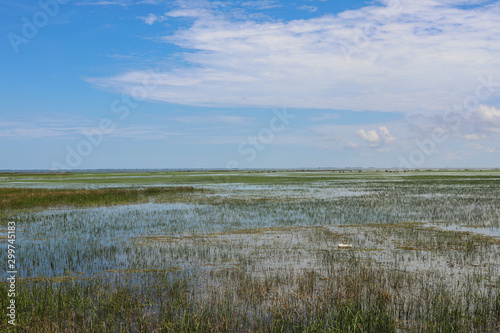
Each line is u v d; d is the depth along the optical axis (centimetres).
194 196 4162
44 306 893
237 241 1720
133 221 2362
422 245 1617
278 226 2136
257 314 870
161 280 1116
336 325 796
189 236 1855
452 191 4703
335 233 1906
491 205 3092
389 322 803
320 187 5788
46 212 2859
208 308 888
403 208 2919
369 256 1428
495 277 1159
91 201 3600
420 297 972
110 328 797
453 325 800
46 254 1492
